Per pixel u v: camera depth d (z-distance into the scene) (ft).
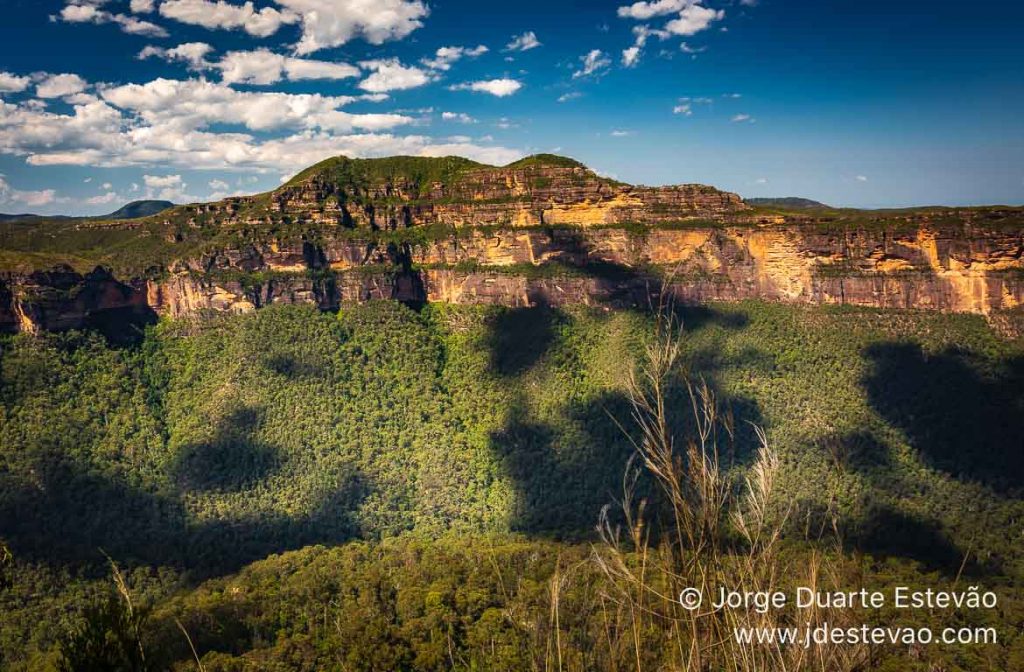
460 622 134.31
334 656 124.77
